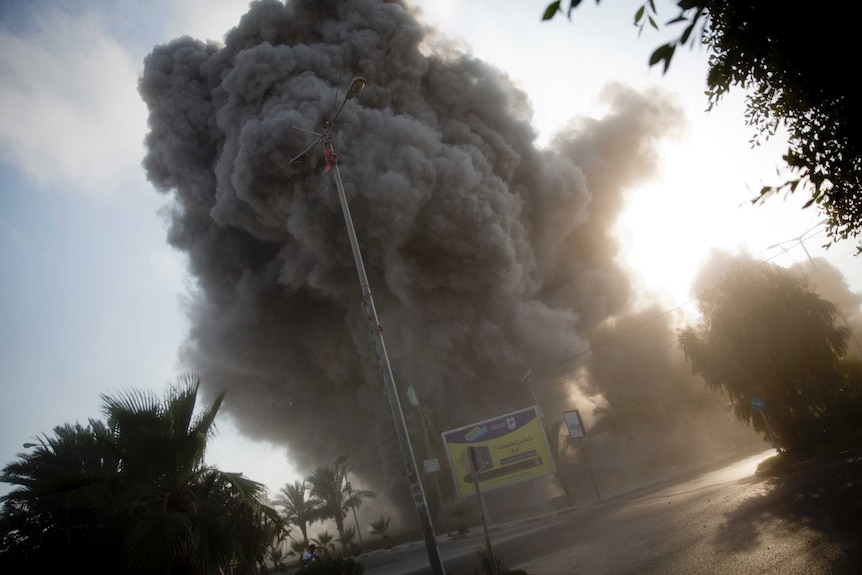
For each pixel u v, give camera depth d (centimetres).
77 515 1345
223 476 993
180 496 970
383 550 3209
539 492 3100
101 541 1009
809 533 860
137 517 925
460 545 2312
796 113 388
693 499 1631
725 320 2061
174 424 982
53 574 1192
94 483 921
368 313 1145
